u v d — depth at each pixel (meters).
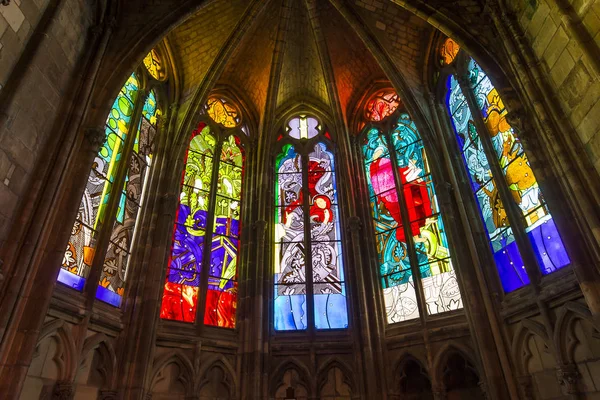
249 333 13.77
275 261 15.80
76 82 10.24
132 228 13.27
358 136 18.31
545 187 9.27
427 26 16.03
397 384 12.80
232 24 16.53
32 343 8.03
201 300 13.89
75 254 10.77
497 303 11.70
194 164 16.31
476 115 13.62
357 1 15.58
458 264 12.62
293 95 19.31
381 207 16.23
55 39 9.38
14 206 8.22
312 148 18.50
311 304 14.76
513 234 11.34
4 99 7.89
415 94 15.77
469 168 13.93
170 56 16.70
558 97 9.01
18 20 8.33
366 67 18.50
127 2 12.54
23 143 8.41
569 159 8.49
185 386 12.30
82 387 10.28
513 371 10.79
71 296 10.33
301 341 14.02
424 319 13.20
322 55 17.16
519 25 10.23
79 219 11.10
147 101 15.34
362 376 13.03
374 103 18.73
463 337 12.23
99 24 11.48
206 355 13.05
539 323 10.32
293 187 17.52
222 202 16.39
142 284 12.62
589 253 8.40
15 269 7.96
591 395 8.81
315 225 16.53
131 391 11.05
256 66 18.36
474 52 11.35
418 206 15.20
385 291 14.70
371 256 15.20
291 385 13.38
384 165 17.06
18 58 8.41
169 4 12.81
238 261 15.56
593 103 7.94
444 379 12.20
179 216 14.88
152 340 11.94
